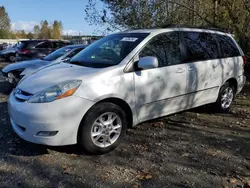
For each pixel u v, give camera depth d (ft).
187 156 11.79
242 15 27.68
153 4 33.65
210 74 16.19
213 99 17.08
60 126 10.75
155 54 13.62
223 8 28.45
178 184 9.63
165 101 14.06
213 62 16.35
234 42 18.70
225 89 17.71
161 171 10.51
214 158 11.64
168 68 13.89
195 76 15.21
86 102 11.09
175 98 14.49
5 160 11.32
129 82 12.36
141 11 34.76
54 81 11.51
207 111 18.39
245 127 15.51
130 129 14.85
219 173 10.39
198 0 31.42
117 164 11.07
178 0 33.01
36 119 10.62
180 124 15.78
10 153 11.96
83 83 11.20
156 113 13.88
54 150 12.25
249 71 31.53
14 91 12.75
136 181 9.82
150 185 9.56
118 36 14.97
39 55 44.16
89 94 11.16
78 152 12.10
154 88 13.33
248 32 28.02
